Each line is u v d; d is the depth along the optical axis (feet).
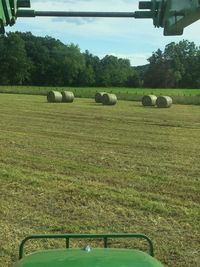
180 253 26.45
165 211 34.27
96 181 43.57
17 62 386.93
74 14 9.59
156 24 9.80
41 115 111.65
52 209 34.50
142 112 125.39
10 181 42.83
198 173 48.01
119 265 8.57
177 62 432.66
